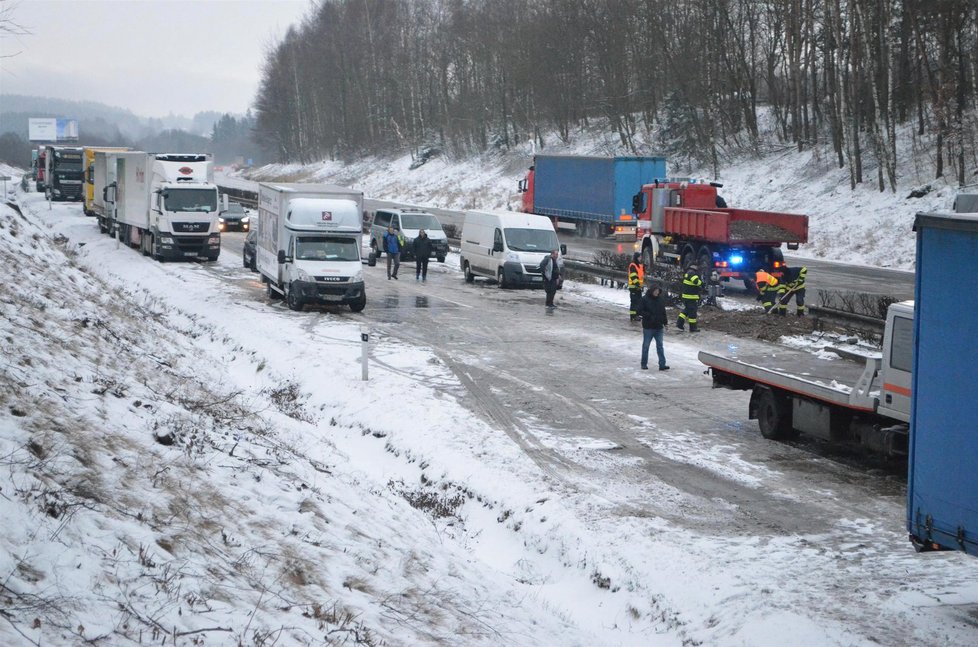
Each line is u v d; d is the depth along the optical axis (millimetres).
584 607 9820
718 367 16297
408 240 40688
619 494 12516
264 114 147375
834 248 41812
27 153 173625
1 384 9648
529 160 79938
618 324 26297
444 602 8484
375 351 22000
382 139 113250
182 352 19000
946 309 8125
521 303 30281
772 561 10125
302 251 27656
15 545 6203
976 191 40531
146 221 39188
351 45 116500
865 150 50969
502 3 89875
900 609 8727
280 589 7391
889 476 13312
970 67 46875
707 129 62312
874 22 50344
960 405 7984
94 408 10164
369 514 10531
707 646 8516
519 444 14867
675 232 33312
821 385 13805
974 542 7891
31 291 16688
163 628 6004
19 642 5188
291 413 16516
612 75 73375
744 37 66188
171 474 8953
